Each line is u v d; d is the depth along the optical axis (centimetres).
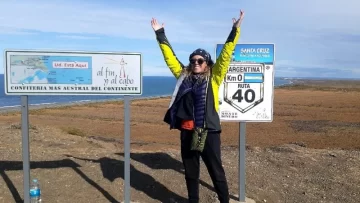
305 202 496
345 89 9088
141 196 486
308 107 3756
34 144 891
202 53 388
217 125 389
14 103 5728
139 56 426
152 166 610
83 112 3216
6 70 408
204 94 385
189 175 415
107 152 742
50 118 2681
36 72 413
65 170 565
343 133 1944
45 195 470
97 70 424
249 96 471
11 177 527
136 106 3925
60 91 420
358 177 607
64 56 418
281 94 6512
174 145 1427
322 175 611
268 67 467
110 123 2336
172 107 397
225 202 416
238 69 469
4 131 1031
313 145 1525
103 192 489
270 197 504
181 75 401
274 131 2006
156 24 429
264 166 647
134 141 1527
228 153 764
